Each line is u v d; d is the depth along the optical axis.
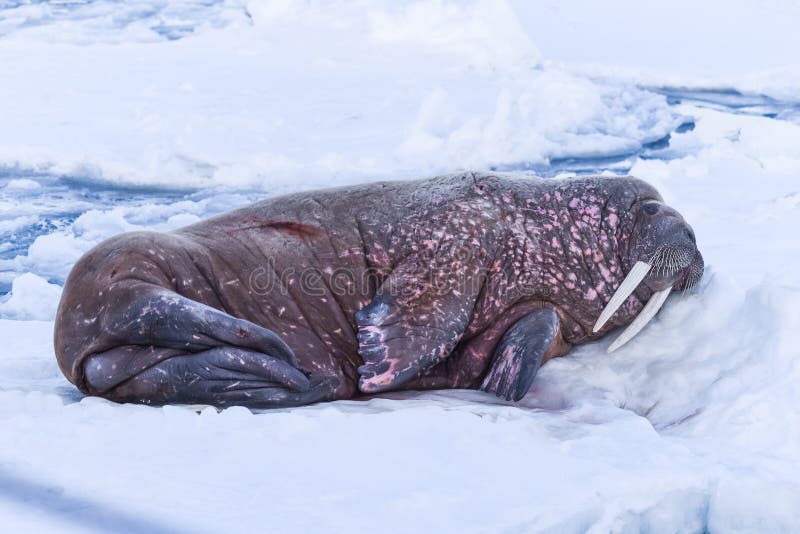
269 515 11.60
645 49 68.94
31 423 14.34
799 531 14.46
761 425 16.73
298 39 71.00
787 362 17.61
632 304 20.50
